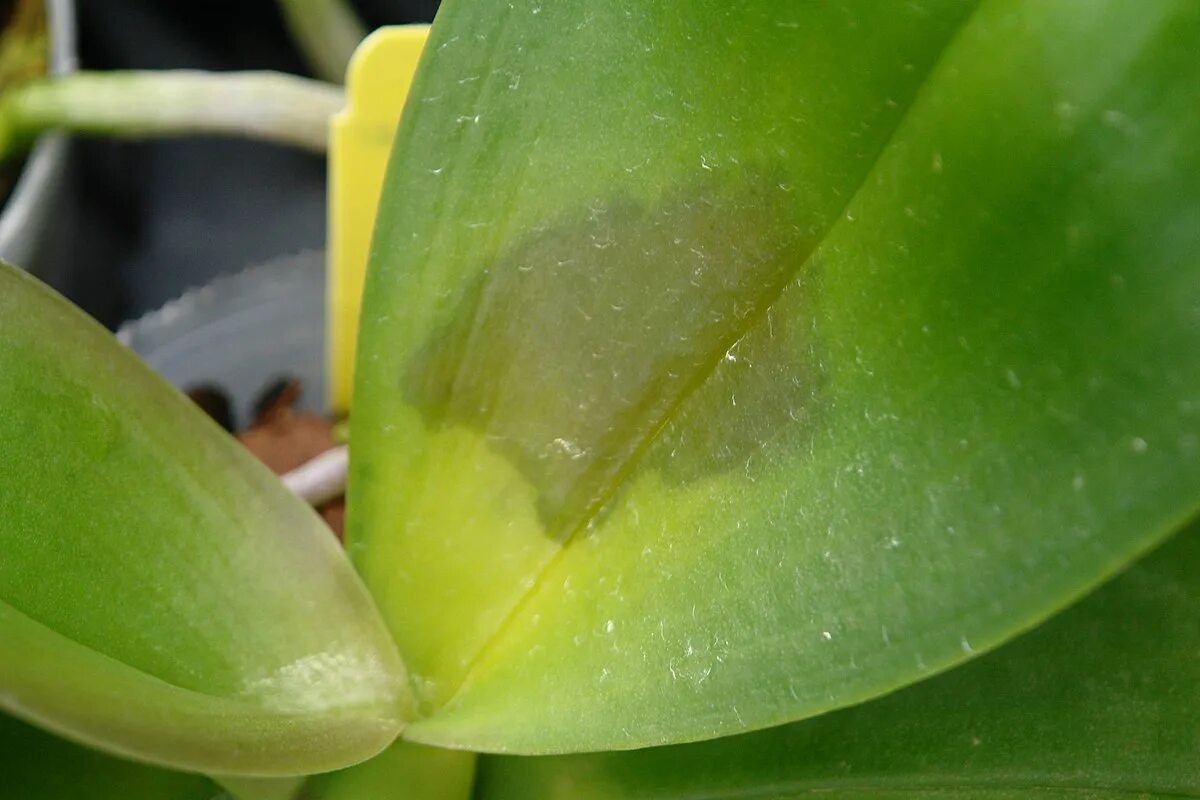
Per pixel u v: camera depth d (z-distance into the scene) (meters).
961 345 0.23
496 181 0.25
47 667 0.23
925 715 0.25
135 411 0.26
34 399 0.25
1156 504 0.23
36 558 0.25
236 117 0.38
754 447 0.24
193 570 0.25
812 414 0.24
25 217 0.38
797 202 0.24
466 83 0.25
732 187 0.25
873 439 0.24
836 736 0.26
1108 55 0.23
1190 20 0.22
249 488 0.26
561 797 0.26
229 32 0.49
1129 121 0.23
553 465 0.26
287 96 0.38
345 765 0.25
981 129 0.23
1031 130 0.23
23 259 0.38
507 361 0.26
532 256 0.25
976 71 0.23
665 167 0.25
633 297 0.25
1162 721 0.25
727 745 0.26
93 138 0.43
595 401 0.25
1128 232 0.23
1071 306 0.23
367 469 0.26
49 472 0.25
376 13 0.47
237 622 0.25
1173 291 0.23
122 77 0.39
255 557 0.26
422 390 0.26
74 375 0.25
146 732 0.23
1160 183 0.23
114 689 0.23
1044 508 0.23
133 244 0.47
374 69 0.30
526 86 0.25
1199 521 0.25
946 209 0.23
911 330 0.24
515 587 0.26
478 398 0.26
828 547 0.24
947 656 0.23
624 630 0.25
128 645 0.25
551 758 0.26
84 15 0.47
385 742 0.25
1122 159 0.23
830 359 0.24
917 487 0.23
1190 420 0.22
